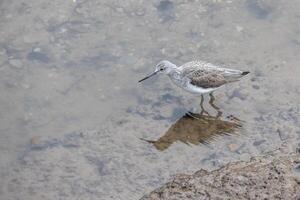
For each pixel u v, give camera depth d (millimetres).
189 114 13555
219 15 16078
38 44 15477
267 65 14555
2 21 16125
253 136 12703
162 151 12586
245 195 10336
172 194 10820
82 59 15055
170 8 16328
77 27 15898
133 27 15875
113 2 16406
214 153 12375
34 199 11852
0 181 12289
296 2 16328
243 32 15531
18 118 13711
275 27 15602
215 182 10820
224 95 14023
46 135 13273
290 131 12672
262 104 13555
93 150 12773
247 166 11352
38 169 12484
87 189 11891
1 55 15203
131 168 12227
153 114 13633
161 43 15367
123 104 13922
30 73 14766
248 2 16375
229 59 14789
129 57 15023
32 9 16375
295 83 13992
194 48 15188
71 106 13930
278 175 10688
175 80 13953
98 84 14438
